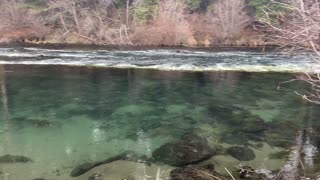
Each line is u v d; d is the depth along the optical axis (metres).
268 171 7.65
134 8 36.06
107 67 21.69
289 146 9.43
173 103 14.38
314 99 15.16
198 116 12.59
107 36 33.47
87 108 13.43
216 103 14.45
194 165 8.06
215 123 11.76
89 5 36.28
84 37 33.91
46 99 14.50
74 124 11.55
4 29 34.03
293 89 17.11
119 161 8.44
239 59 25.41
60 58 24.34
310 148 9.26
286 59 25.50
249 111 13.27
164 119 12.23
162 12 34.31
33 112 12.73
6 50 27.28
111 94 15.62
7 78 18.08
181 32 33.22
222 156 8.63
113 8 37.03
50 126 11.30
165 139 10.21
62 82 17.62
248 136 10.34
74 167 8.06
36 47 29.67
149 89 16.69
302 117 12.45
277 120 12.08
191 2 37.62
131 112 13.05
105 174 7.63
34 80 17.83
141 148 9.43
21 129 10.95
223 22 34.19
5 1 35.03
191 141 9.49
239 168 7.83
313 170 7.69
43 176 7.50
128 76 19.48
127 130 11.02
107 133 10.74
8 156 8.70
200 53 28.19
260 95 15.88
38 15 35.75
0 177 7.41
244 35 34.12
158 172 7.27
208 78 19.38
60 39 33.91
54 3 34.97
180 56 26.47
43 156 8.79
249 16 34.16
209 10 36.31
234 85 17.84
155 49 30.14
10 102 13.98
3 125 11.28
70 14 35.75
